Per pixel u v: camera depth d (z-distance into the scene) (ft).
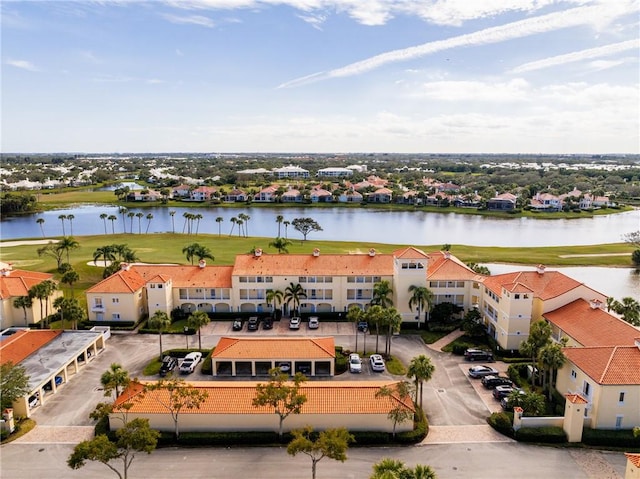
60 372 210.59
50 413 185.88
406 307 277.03
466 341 254.27
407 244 545.85
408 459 158.40
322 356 214.90
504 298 241.76
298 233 615.16
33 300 273.54
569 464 156.25
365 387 181.06
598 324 211.61
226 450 163.43
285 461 157.48
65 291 327.26
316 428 172.55
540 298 242.58
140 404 173.17
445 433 173.78
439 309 273.33
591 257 471.62
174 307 291.17
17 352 215.10
